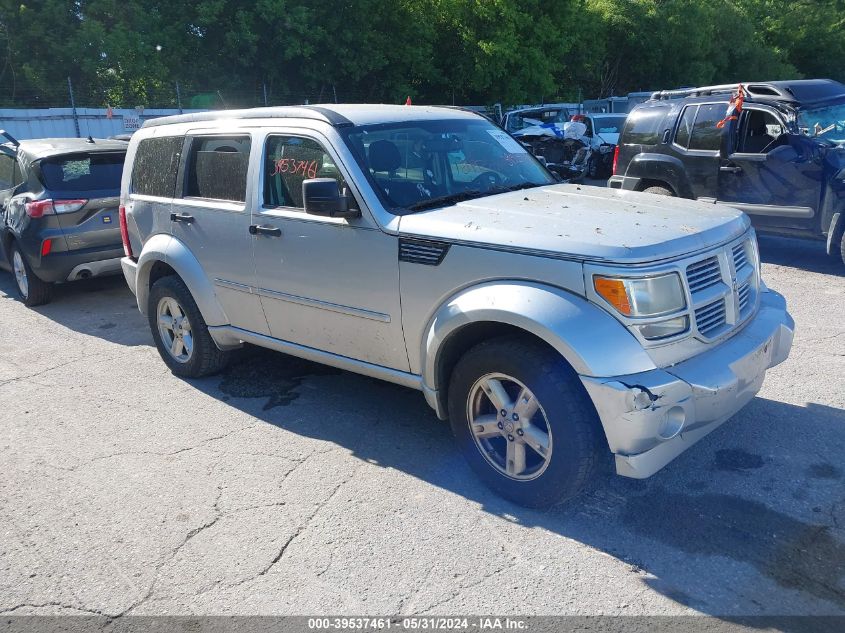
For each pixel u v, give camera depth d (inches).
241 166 190.9
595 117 818.2
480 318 139.5
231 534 141.6
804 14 1647.4
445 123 193.3
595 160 732.0
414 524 142.3
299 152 177.6
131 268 229.5
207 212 198.1
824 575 122.2
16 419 198.7
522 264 137.0
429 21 1058.7
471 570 127.7
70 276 307.0
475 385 146.3
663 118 375.2
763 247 383.9
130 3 907.4
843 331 241.0
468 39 1051.9
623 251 129.3
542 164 206.8
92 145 324.2
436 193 172.1
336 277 168.2
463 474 161.0
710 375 133.0
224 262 195.6
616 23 1314.0
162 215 213.6
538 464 145.9
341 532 140.6
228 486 159.5
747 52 1504.7
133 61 900.0
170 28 908.6
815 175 318.7
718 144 349.4
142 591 126.2
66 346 263.3
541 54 1098.7
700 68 1386.6
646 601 117.9
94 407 205.5
